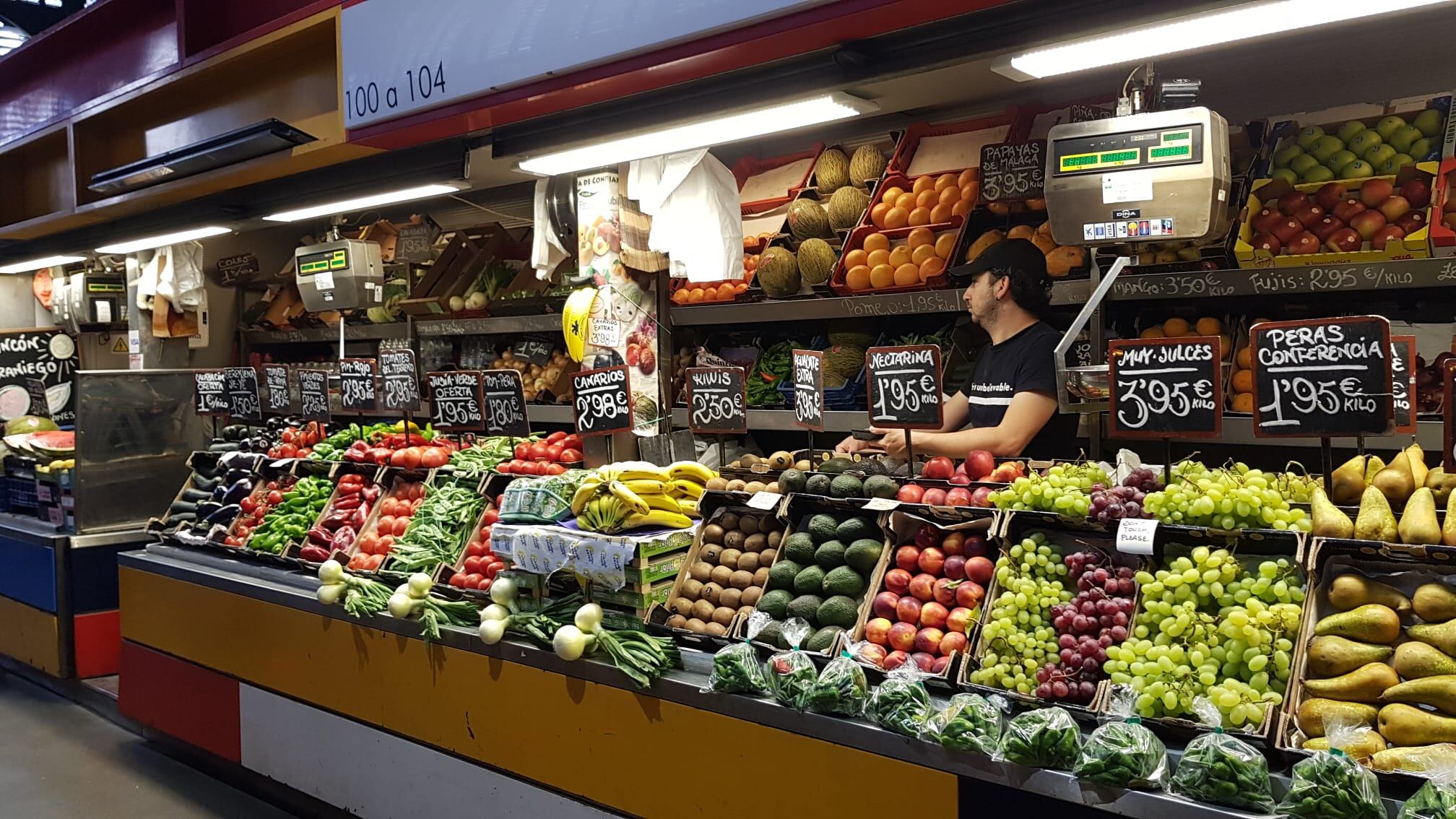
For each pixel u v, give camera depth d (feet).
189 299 22.56
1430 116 11.21
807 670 8.02
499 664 10.38
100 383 18.53
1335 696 6.31
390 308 20.76
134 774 14.98
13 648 19.70
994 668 7.45
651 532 9.87
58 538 18.15
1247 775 5.98
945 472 9.64
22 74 20.49
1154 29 7.75
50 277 26.96
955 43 8.57
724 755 8.50
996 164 13.15
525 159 12.49
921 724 7.28
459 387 13.48
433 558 11.80
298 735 12.92
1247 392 11.50
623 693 9.25
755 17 8.95
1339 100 12.92
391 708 11.65
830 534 8.90
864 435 13.75
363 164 14.08
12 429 22.58
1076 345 12.12
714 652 9.11
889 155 15.47
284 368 16.30
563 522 10.55
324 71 14.06
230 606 13.88
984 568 8.04
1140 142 9.83
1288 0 7.13
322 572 12.34
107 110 17.78
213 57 15.10
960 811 7.11
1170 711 6.65
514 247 20.16
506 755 10.39
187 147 15.29
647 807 9.12
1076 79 14.33
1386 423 6.93
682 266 13.84
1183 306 13.29
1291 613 6.59
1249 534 7.03
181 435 19.52
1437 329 11.02
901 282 13.67
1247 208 11.42
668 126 10.73
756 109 10.05
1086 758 6.46
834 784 7.79
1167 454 7.95
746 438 15.92
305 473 15.01
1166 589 7.07
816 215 15.07
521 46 10.91
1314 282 10.84
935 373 9.16
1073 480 8.06
